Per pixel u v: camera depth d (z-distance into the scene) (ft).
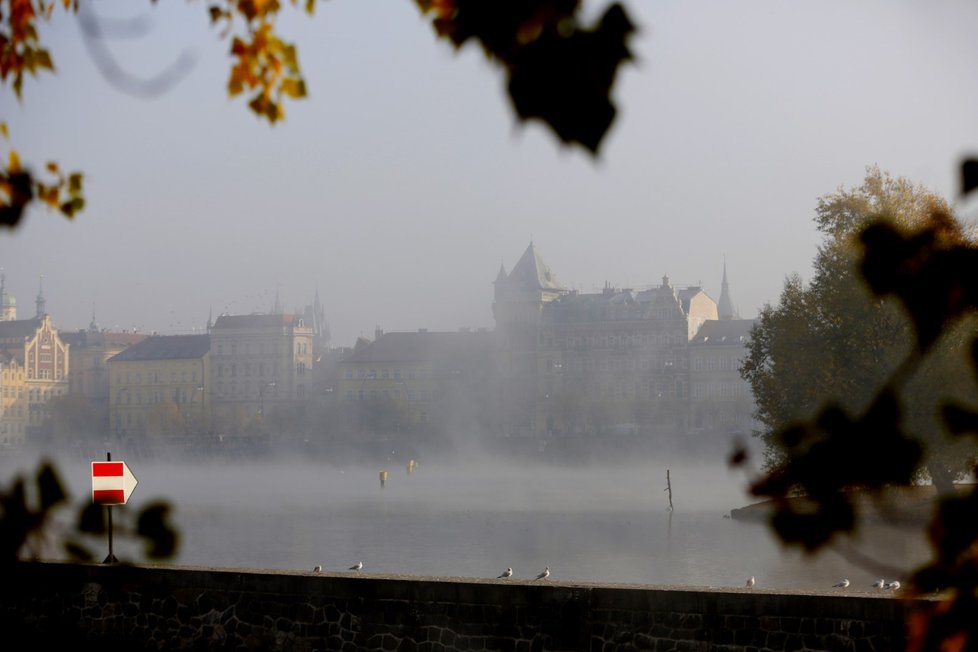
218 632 115.14
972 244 21.12
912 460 21.61
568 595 103.45
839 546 22.18
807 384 330.34
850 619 94.38
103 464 121.70
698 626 99.30
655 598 100.63
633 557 296.92
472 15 16.60
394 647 108.68
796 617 96.22
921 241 21.17
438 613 107.55
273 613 113.29
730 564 272.10
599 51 16.39
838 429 21.89
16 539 33.81
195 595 116.37
